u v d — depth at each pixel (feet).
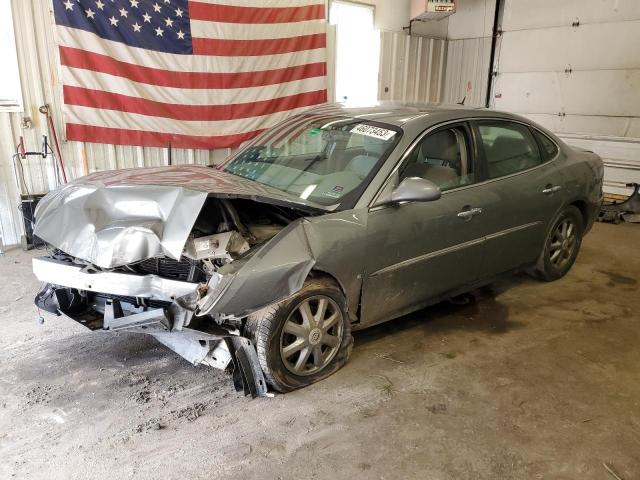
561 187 13.53
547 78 29.84
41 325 11.78
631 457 7.85
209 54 21.06
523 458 7.75
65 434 8.02
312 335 9.14
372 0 28.27
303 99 24.38
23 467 7.30
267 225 9.68
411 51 30.91
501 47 31.19
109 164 19.93
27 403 8.79
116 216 8.51
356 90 29.22
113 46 18.89
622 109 27.61
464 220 10.96
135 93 19.69
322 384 9.50
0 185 17.78
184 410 8.66
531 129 13.33
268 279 8.05
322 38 24.14
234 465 7.43
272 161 11.48
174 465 7.40
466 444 8.03
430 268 10.67
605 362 10.67
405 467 7.50
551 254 14.56
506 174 12.19
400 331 11.77
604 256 17.74
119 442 7.86
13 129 17.79
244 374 8.74
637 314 13.03
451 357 10.67
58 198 9.61
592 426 8.56
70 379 9.56
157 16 19.61
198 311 7.98
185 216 7.99
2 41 17.15
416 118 10.91
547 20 29.12
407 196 9.35
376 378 9.77
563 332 11.96
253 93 22.71
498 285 14.75
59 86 18.28
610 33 27.20
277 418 8.52
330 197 9.76
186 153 21.71
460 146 11.35
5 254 17.24
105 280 8.59
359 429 8.30
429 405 9.00
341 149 10.85
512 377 10.00
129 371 9.87
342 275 9.16
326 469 7.41
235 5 21.25
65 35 17.80
